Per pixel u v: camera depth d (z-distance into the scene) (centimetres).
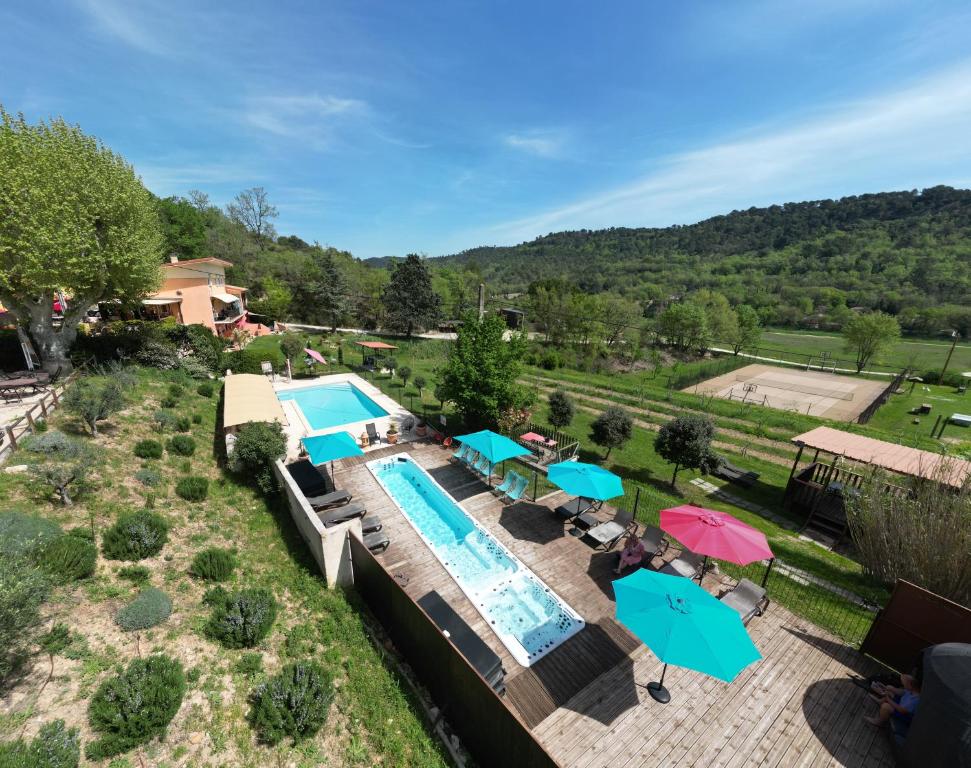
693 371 5588
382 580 884
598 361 5731
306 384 2933
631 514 1262
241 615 794
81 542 832
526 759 574
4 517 805
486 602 998
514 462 1800
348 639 855
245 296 5222
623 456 2214
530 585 1059
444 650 704
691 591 749
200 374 2441
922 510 1027
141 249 1895
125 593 815
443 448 1903
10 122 1570
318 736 649
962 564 912
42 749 512
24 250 1527
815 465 1812
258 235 7869
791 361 6662
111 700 593
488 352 1973
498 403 1991
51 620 706
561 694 762
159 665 656
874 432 2927
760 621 947
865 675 814
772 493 1909
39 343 1767
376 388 2920
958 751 532
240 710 657
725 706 741
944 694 564
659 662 834
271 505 1323
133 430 1472
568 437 2353
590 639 892
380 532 1246
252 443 1378
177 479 1302
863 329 5619
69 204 1606
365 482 1559
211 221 6981
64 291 1809
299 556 1091
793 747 673
